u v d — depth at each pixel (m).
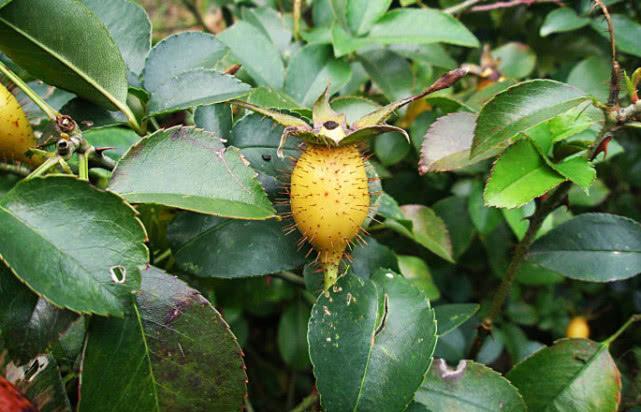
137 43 0.20
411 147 0.30
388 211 0.21
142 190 0.15
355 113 0.22
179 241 0.18
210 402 0.15
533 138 0.18
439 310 0.22
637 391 0.23
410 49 0.27
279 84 0.24
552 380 0.20
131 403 0.15
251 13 0.27
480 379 0.18
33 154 0.16
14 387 0.14
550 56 0.32
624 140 0.32
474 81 0.30
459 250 0.29
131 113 0.18
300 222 0.16
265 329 0.40
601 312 0.34
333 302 0.16
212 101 0.17
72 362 0.18
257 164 0.18
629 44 0.27
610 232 0.21
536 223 0.19
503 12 0.33
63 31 0.16
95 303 0.13
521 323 0.32
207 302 0.15
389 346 0.16
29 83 0.20
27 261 0.12
